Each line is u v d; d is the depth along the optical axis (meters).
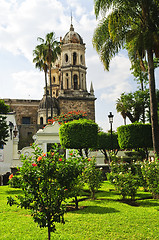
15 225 6.35
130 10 14.20
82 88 48.03
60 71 49.38
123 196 9.53
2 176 19.50
